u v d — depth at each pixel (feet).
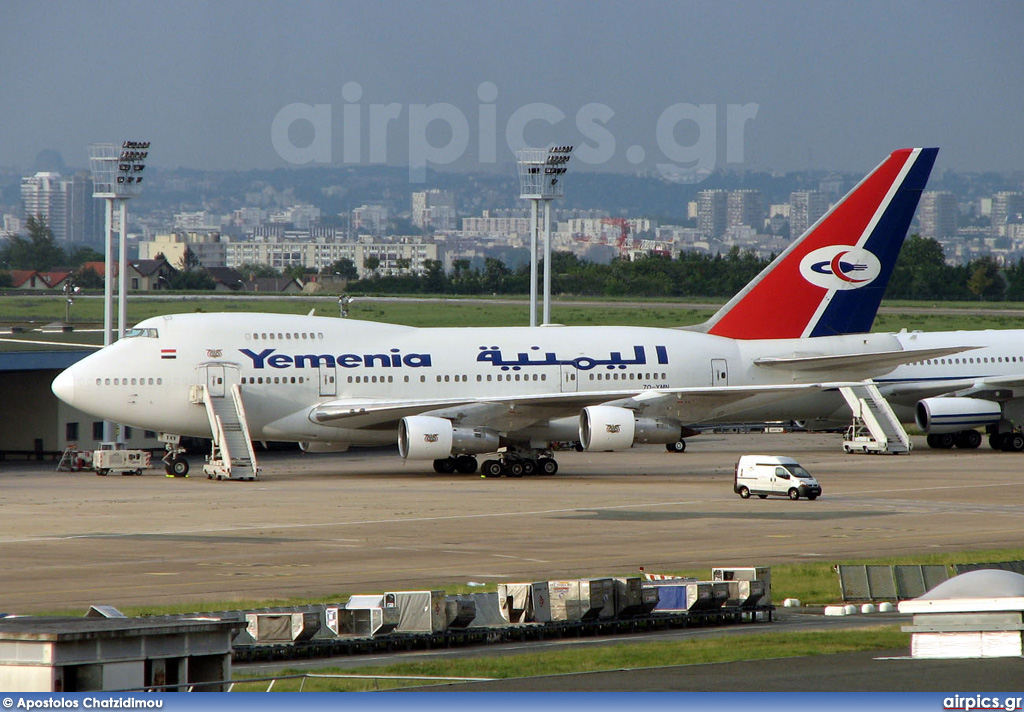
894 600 379.96
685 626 340.18
